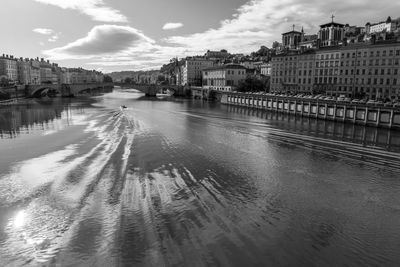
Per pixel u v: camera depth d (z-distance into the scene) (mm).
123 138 50625
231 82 183250
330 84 126312
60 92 184875
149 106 125938
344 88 122125
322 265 16953
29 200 24609
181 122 74125
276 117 90062
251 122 76875
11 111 101312
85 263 16578
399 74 107188
